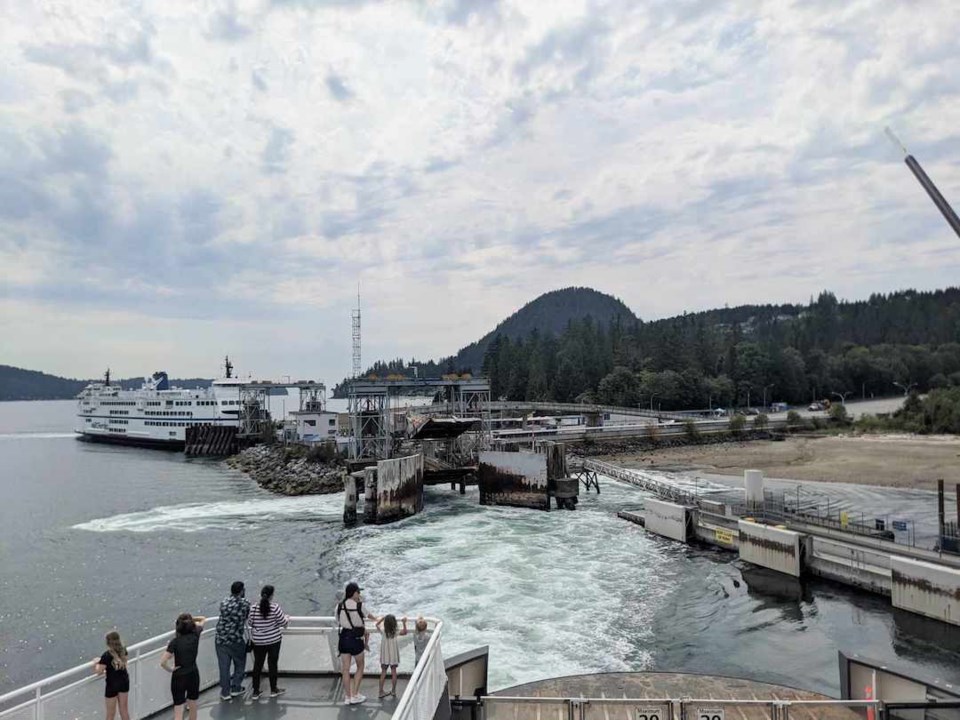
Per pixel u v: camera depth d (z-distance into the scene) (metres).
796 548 29.64
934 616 24.09
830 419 117.25
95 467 91.38
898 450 82.88
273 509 54.59
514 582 30.06
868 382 188.38
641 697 14.06
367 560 35.72
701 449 93.75
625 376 154.25
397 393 65.19
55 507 58.03
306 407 110.31
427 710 10.17
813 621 24.77
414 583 30.55
